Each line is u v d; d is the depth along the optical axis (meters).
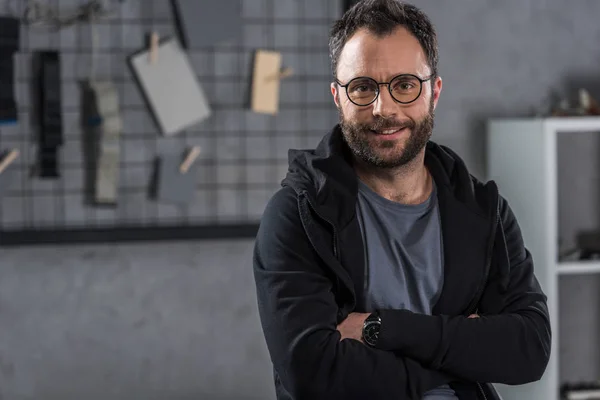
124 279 3.36
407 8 1.73
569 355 3.66
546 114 3.53
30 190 3.25
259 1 3.34
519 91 3.54
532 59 3.54
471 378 1.73
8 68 3.16
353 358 1.66
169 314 3.39
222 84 3.34
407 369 1.68
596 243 3.43
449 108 3.50
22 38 3.21
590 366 3.67
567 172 3.64
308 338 1.68
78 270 3.33
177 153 3.33
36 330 3.32
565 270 3.22
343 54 1.73
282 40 3.36
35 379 3.33
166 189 3.29
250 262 3.44
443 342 1.69
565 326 3.66
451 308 1.81
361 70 1.70
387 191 1.83
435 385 1.70
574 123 3.19
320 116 3.40
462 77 3.50
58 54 3.22
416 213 1.82
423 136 1.73
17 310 3.31
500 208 1.92
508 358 1.74
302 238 1.76
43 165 3.21
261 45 3.35
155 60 3.25
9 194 3.24
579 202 3.65
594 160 3.65
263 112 3.36
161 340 3.39
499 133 3.42
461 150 3.51
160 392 3.40
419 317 1.71
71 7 3.23
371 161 1.73
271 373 3.47
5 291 3.30
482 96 3.51
